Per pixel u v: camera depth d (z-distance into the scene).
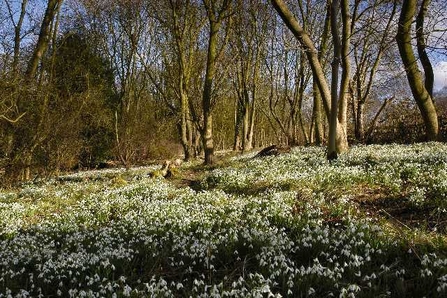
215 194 11.66
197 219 8.68
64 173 26.77
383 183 10.73
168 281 5.86
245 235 6.81
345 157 14.77
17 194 16.50
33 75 20.41
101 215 10.71
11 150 19.97
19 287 5.78
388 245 6.21
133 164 33.38
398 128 24.61
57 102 22.20
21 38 20.56
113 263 6.27
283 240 6.61
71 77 25.02
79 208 11.74
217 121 52.56
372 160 13.73
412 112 25.27
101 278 5.89
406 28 18.12
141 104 37.84
